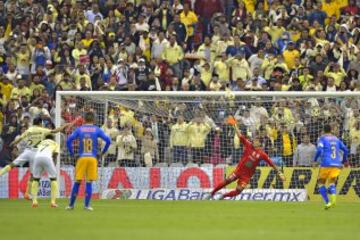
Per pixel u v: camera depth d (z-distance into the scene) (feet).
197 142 290.76
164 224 169.89
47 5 376.68
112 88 325.83
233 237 142.61
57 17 366.22
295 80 324.39
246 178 253.44
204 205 241.96
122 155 288.71
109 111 292.61
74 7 365.61
